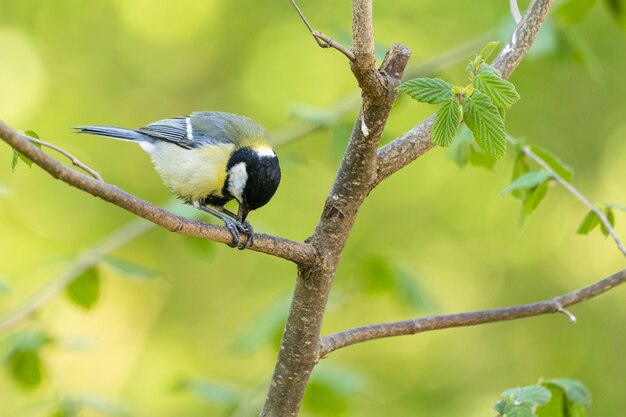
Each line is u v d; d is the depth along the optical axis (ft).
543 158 19.38
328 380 22.41
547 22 25.57
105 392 43.80
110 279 44.98
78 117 46.91
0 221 44.39
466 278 44.39
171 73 47.88
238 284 45.50
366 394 23.25
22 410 21.61
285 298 23.61
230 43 47.57
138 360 44.39
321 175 44.60
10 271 43.19
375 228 44.78
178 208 24.39
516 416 14.01
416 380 42.32
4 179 45.01
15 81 47.09
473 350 43.29
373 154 13.08
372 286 25.61
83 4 48.32
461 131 19.79
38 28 48.03
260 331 22.72
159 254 45.14
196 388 22.75
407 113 43.11
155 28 48.16
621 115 42.80
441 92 12.09
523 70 43.11
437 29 44.04
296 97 46.16
